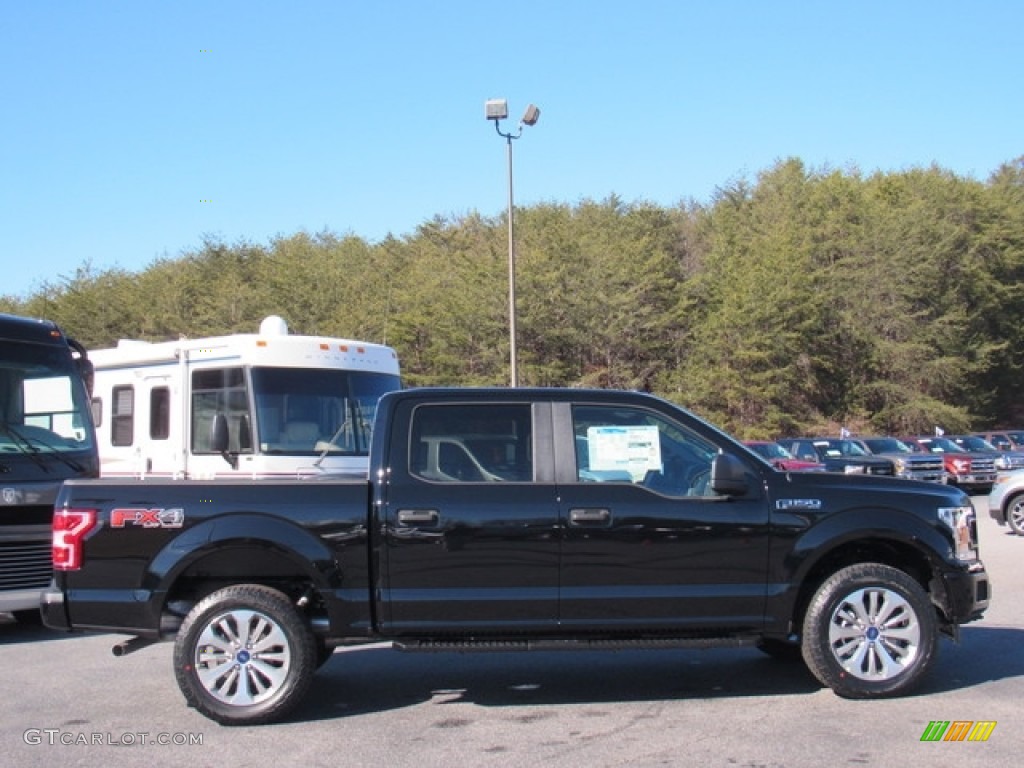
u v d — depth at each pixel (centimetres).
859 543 642
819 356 4294
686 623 613
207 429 1204
